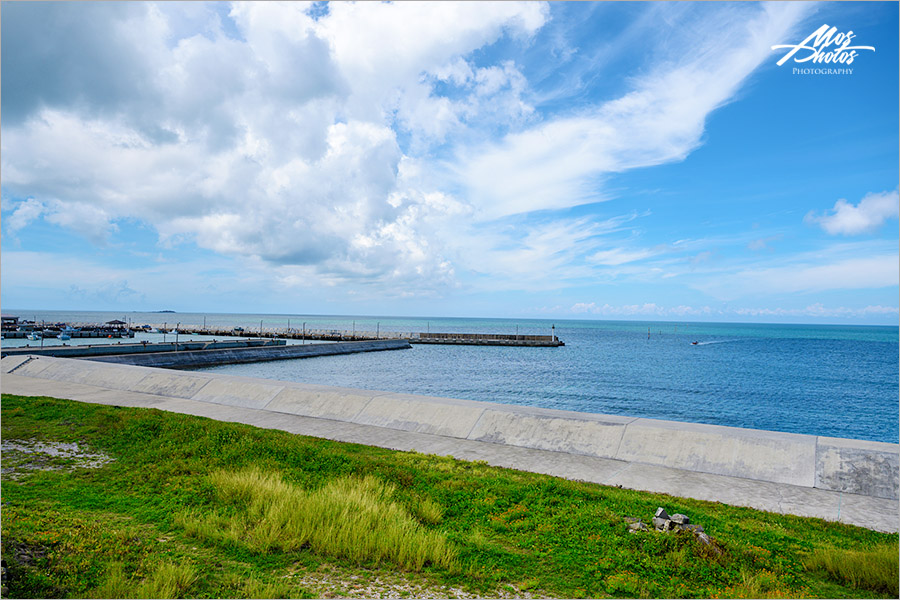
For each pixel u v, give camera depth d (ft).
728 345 442.09
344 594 20.88
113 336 321.32
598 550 25.75
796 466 38.93
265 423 54.49
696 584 22.34
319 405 60.29
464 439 49.65
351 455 41.70
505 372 195.72
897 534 29.07
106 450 42.55
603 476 39.04
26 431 46.65
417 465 40.24
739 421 113.09
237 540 25.66
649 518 29.35
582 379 177.17
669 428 45.55
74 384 78.33
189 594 20.20
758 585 21.94
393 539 25.02
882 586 22.24
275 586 20.75
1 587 19.25
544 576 23.11
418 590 21.53
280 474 35.42
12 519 25.61
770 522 30.55
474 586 21.99
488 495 33.58
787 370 221.66
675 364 244.42
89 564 21.81
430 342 355.97
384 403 58.03
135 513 29.30
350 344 277.64
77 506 29.94
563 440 46.98
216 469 37.35
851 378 193.57
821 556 24.63
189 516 28.35
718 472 40.04
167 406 62.13
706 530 28.17
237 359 197.16
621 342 463.42
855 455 38.60
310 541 26.00
